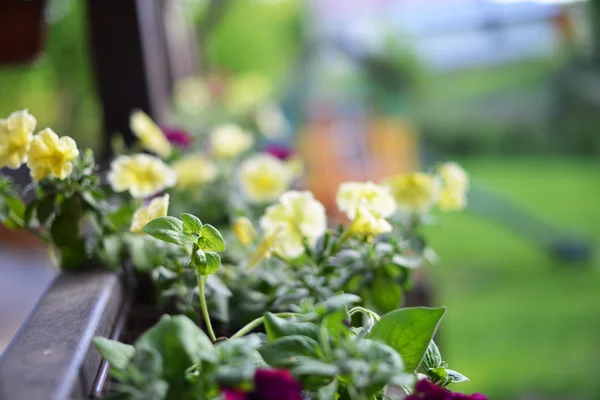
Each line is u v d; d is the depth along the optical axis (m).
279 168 1.24
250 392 0.67
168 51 2.27
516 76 5.38
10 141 0.89
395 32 5.29
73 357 0.75
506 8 5.05
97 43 1.43
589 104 5.34
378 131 4.21
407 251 1.01
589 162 5.66
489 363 2.71
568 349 2.85
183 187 1.23
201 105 2.44
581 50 5.00
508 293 3.63
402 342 0.74
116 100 1.44
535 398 2.39
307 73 5.38
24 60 1.44
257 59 5.34
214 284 0.90
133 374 0.68
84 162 0.96
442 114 5.47
